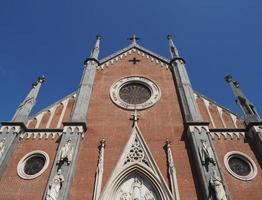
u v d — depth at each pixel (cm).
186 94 2761
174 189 2006
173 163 2211
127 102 2831
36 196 2009
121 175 2136
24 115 2562
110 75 3127
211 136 2412
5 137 2344
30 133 2464
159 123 2561
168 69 3198
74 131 2380
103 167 2203
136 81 3014
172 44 3519
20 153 2316
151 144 2380
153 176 2119
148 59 3347
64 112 2731
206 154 2114
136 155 2288
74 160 2167
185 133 2453
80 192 2030
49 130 2480
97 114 2666
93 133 2483
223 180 1978
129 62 3306
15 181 2119
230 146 2342
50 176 2028
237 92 2789
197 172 2119
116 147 2362
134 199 2006
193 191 2022
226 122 2594
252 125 2402
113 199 2027
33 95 2797
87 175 2147
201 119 2484
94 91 2922
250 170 2194
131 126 2544
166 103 2764
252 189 2045
